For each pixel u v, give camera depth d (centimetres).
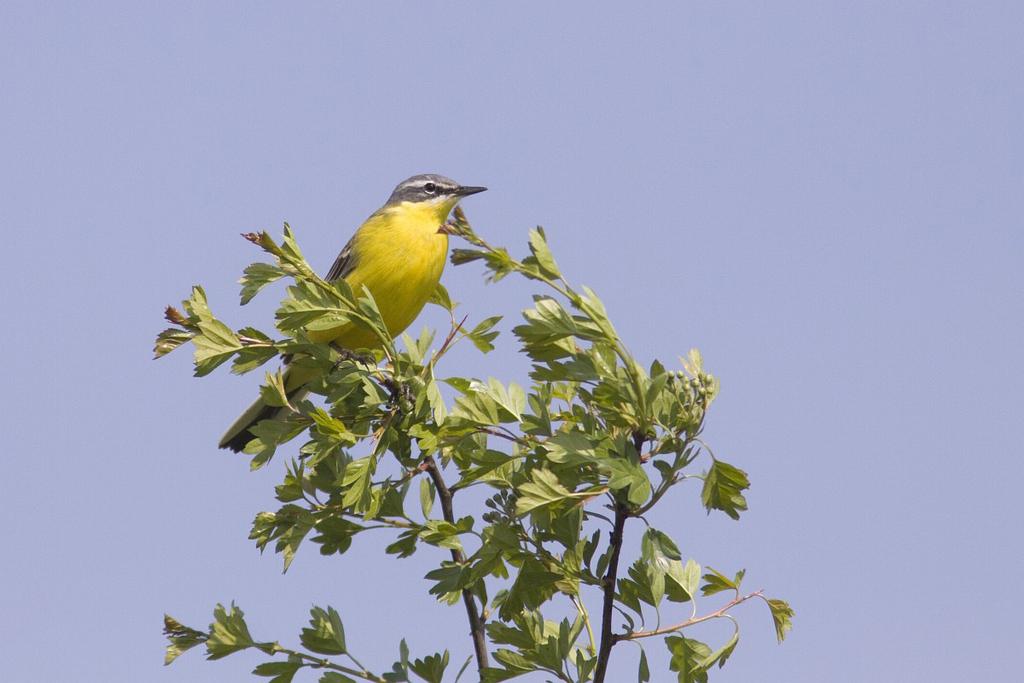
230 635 998
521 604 1004
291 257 984
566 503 934
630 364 909
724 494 908
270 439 1016
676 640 944
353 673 1004
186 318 981
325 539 1076
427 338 1052
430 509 1080
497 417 1040
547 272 920
